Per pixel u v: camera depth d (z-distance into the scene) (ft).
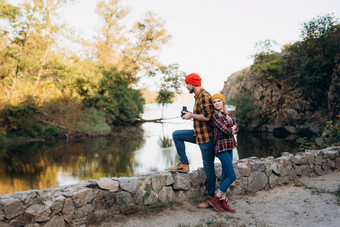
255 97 87.35
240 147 50.62
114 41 114.52
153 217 11.55
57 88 80.69
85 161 39.09
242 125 89.92
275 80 86.28
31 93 72.49
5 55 68.54
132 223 10.92
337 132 23.57
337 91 65.10
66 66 80.28
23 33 71.36
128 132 77.05
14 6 67.31
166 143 57.31
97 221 10.85
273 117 83.92
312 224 10.59
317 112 78.64
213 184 12.53
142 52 124.47
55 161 39.27
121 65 122.93
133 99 105.81
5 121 63.36
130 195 11.98
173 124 102.12
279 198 13.94
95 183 11.33
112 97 92.27
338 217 11.10
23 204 9.46
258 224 10.77
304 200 13.30
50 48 76.89
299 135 69.97
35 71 76.48
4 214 9.00
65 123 69.77
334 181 16.43
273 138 64.54
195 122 12.22
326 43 77.87
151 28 122.52
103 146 53.62
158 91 124.67
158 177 12.67
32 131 65.77
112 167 35.04
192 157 39.88
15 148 51.47
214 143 11.92
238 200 13.71
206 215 11.77
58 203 10.10
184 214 11.89
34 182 28.30
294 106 81.25
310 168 17.80
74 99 75.72
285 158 16.52
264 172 15.37
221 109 11.67
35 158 41.75
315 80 76.13
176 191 13.25
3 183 27.76
